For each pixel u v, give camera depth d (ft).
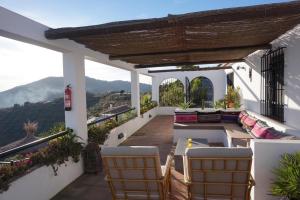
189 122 23.27
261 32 13.07
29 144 11.43
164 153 19.15
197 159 8.45
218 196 9.16
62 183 13.03
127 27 10.56
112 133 20.62
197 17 9.45
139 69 30.91
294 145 8.96
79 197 12.11
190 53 18.11
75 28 11.32
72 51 14.30
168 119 37.73
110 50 17.20
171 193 11.83
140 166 9.09
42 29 11.67
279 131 12.99
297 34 12.25
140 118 30.94
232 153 8.17
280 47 14.57
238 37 14.15
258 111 20.01
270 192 9.16
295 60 12.67
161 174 9.37
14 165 10.41
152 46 15.90
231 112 23.39
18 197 10.09
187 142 16.62
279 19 10.51
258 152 9.23
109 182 9.77
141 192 9.80
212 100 41.86
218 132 21.65
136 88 29.89
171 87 43.83
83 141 15.30
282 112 14.67
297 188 7.57
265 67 17.88
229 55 21.67
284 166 8.54
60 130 14.70
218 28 11.78
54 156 12.11
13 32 9.91
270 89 16.88
